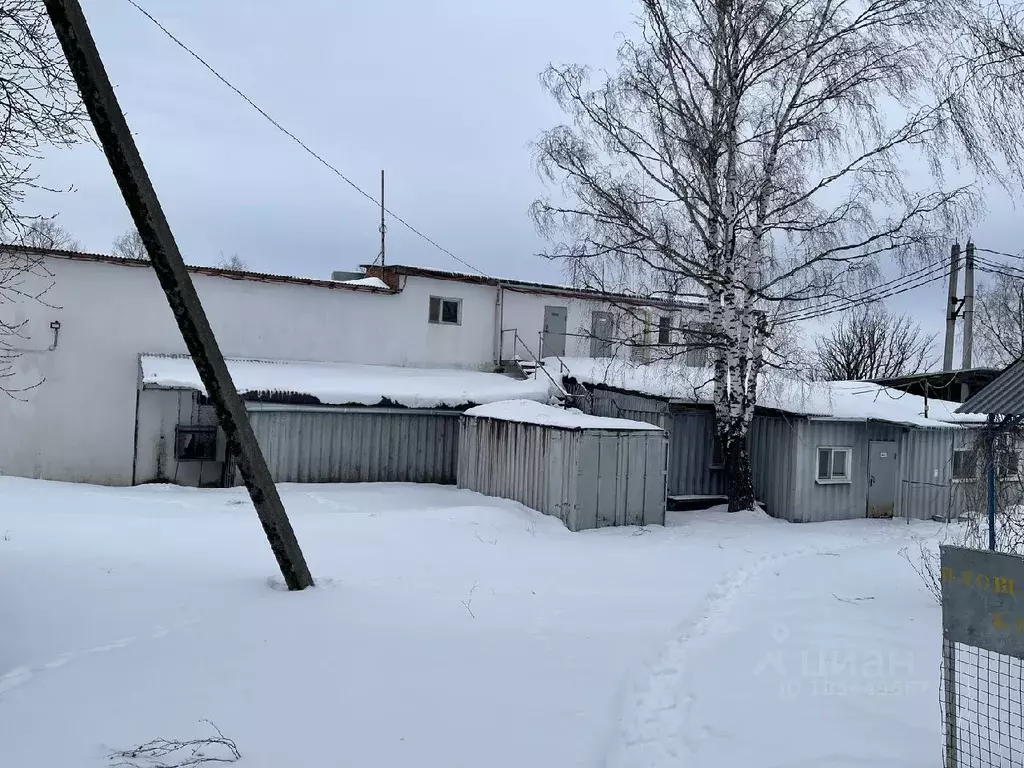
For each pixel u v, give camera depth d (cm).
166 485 1777
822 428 1855
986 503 1070
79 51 670
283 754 477
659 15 1761
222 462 1977
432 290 2355
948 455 2045
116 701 545
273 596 827
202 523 1232
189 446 1959
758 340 1817
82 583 823
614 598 931
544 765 480
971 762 449
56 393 1862
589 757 493
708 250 1797
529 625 786
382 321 2283
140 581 850
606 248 1773
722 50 1770
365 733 512
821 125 1673
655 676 653
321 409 1894
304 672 615
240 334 2095
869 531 1705
